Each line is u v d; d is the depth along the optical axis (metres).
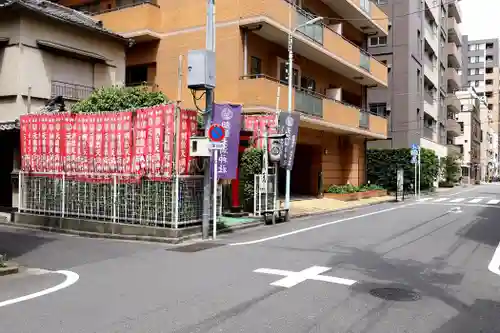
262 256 9.33
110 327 5.12
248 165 15.88
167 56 20.38
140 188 12.03
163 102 14.13
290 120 16.02
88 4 23.56
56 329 5.07
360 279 7.41
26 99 15.92
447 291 6.78
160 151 11.73
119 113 12.45
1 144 15.97
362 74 27.02
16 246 10.73
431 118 46.50
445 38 54.12
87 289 6.80
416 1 38.78
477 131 78.19
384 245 10.74
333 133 26.53
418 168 32.69
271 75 20.42
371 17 27.88
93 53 18.27
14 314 5.62
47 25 16.64
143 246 10.66
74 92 17.59
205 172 11.78
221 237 12.06
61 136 13.50
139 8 20.16
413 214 18.31
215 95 18.56
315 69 24.28
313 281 7.22
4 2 16.66
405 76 36.34
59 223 13.19
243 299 6.20
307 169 25.66
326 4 25.05
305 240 11.48
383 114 37.09
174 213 11.52
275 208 15.73
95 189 12.80
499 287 7.06
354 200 25.56
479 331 5.10
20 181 14.32
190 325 5.18
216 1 18.72
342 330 5.05
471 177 70.62
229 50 18.34
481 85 102.81
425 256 9.47
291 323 5.25
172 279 7.36
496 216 17.55
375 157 34.00
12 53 15.86
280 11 18.53
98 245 10.85
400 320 5.42
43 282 7.30
